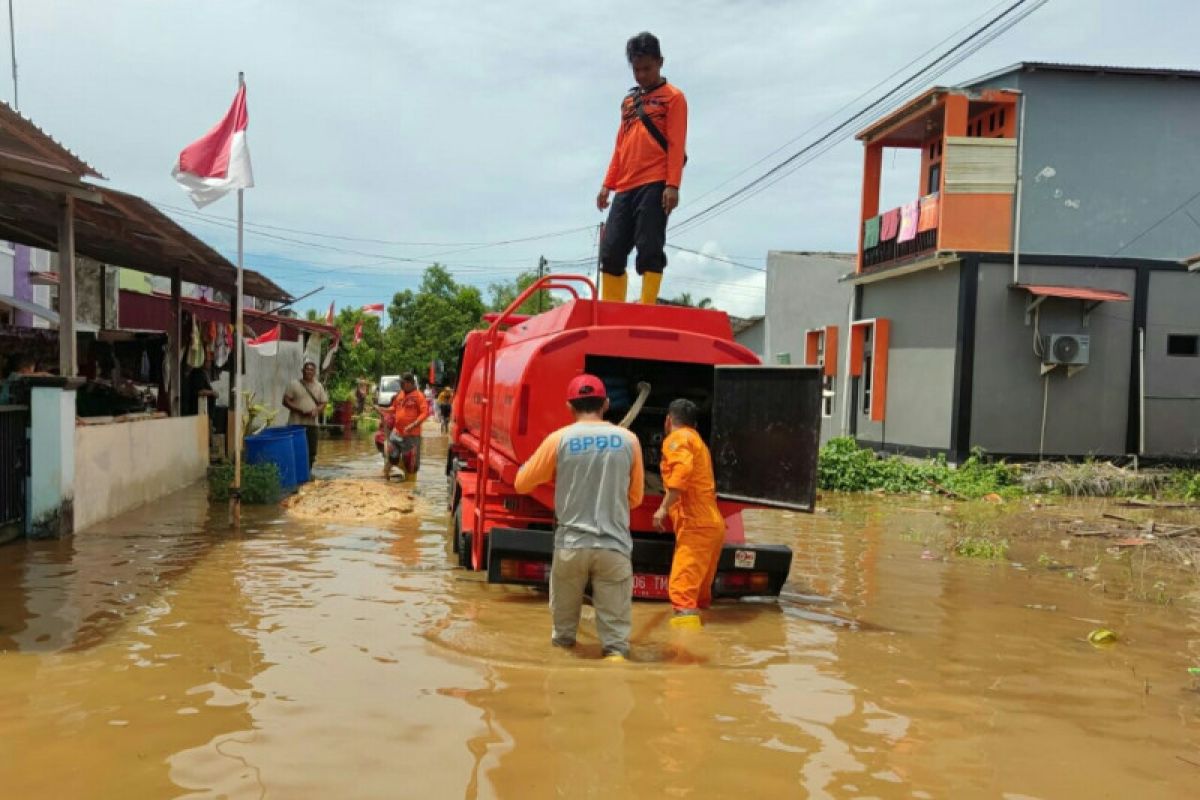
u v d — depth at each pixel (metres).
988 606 6.78
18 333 13.32
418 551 8.25
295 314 30.89
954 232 16.66
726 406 6.46
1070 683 4.84
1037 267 16.66
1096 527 11.17
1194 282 16.83
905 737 3.94
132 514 10.05
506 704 4.16
